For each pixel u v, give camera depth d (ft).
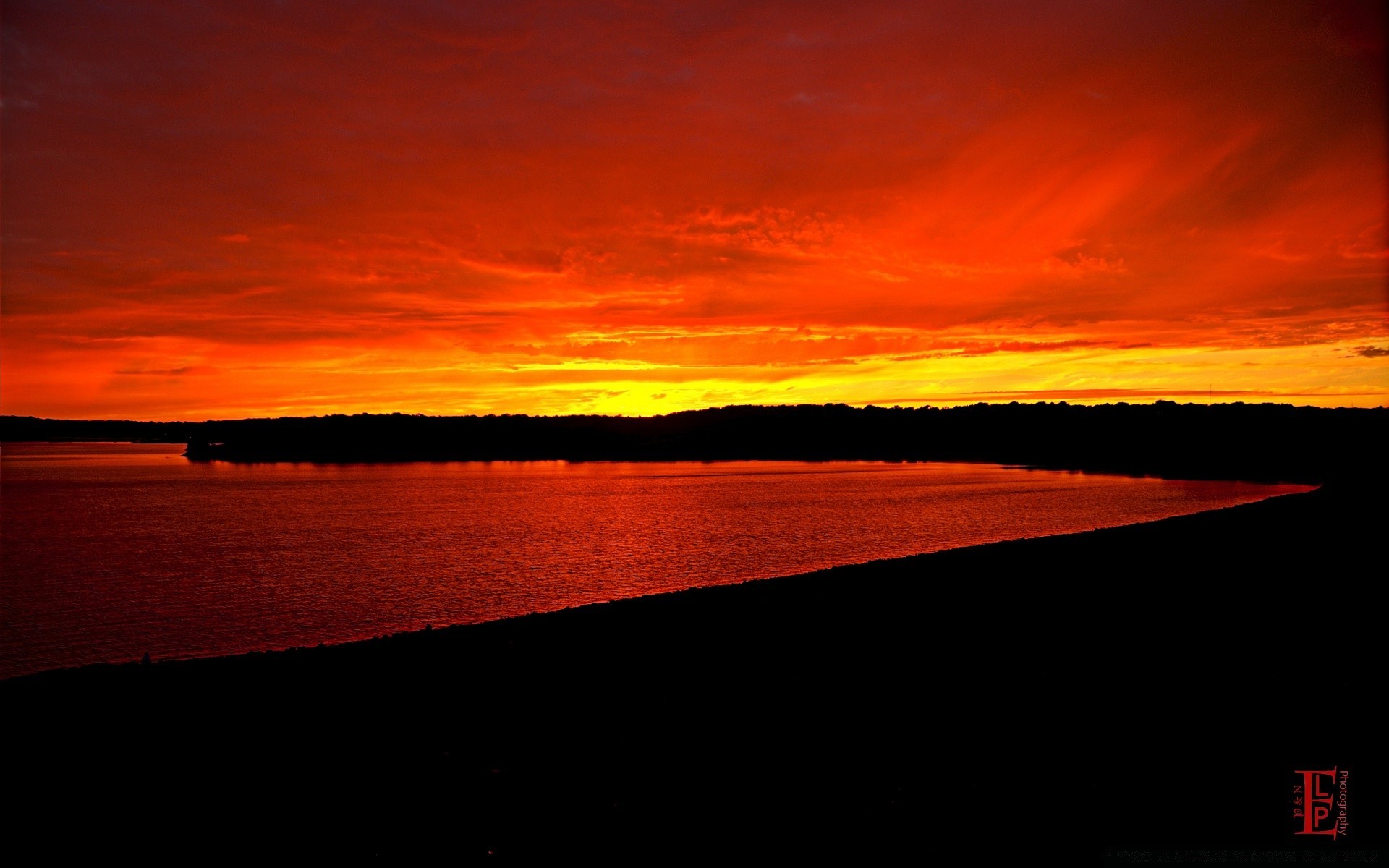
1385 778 25.98
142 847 23.00
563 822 24.41
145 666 39.93
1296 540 87.56
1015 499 253.65
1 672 67.36
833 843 22.94
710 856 22.33
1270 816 23.70
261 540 163.02
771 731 31.65
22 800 25.68
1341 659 39.34
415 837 23.61
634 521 197.26
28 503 260.42
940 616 51.80
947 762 28.30
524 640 45.52
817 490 306.35
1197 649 42.45
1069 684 36.99
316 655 42.11
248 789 26.68
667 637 46.42
